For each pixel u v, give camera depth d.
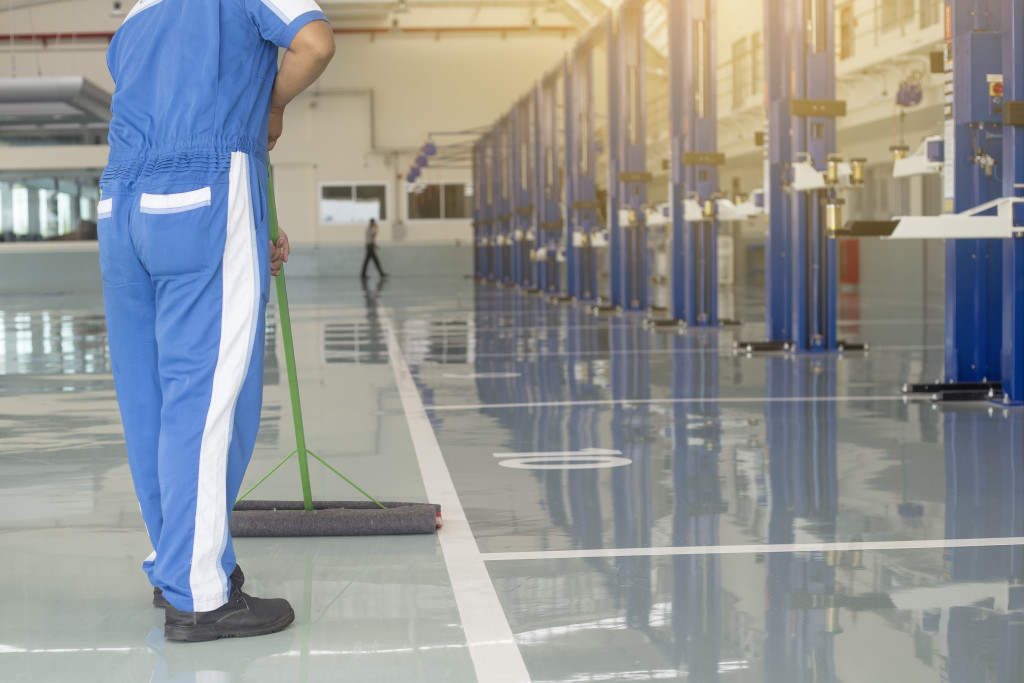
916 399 5.47
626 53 12.80
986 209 5.34
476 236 27.62
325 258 29.11
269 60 2.16
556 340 9.22
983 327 5.65
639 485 3.48
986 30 5.52
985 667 1.92
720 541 2.79
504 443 4.29
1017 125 5.16
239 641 2.07
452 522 3.00
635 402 5.43
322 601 2.30
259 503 3.00
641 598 2.31
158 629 2.15
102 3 27.53
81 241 27.14
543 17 28.70
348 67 28.73
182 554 2.08
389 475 3.67
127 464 3.90
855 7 15.36
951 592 2.35
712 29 10.06
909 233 5.15
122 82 2.12
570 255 16.22
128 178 2.07
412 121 28.92
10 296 20.53
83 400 5.70
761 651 2.00
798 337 8.05
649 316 12.20
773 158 8.17
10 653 2.02
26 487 3.51
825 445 4.19
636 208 12.78
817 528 2.92
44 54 27.58
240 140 2.09
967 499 3.26
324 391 5.94
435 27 28.62
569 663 1.94
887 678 1.87
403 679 1.87
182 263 2.04
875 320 11.37
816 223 8.05
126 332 2.18
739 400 5.48
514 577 2.47
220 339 2.08
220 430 2.09
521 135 21.62
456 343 9.01
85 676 1.90
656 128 24.20
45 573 2.54
